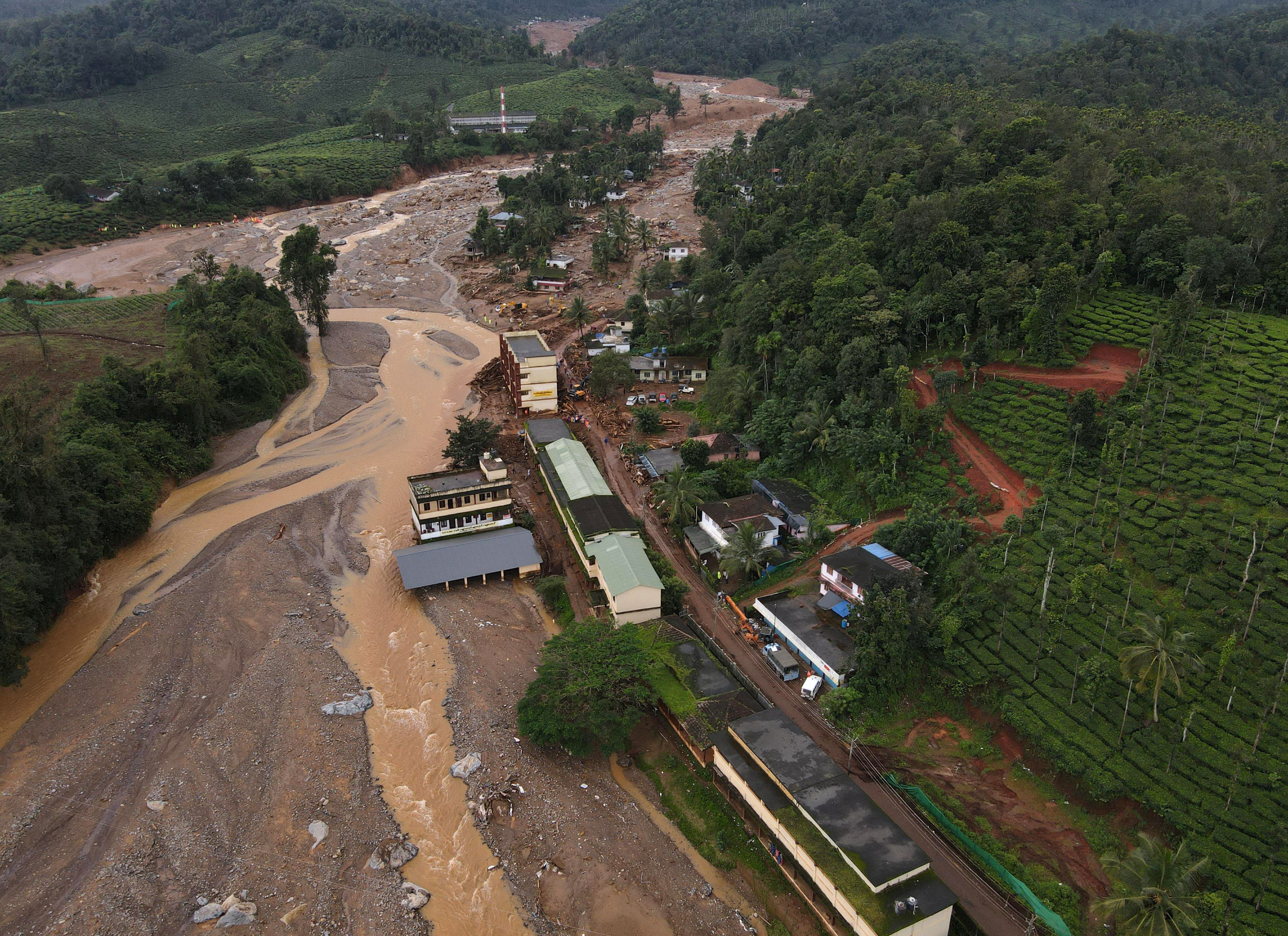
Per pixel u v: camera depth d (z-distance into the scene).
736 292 150.00
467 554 98.31
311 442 133.12
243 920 58.25
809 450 108.62
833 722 74.06
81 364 136.25
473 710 78.06
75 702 78.94
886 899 54.03
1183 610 74.19
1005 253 119.19
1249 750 62.78
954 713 74.12
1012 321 111.06
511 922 59.75
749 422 121.69
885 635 75.00
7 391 125.00
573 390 146.38
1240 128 182.12
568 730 69.94
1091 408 91.88
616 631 79.00
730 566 90.69
